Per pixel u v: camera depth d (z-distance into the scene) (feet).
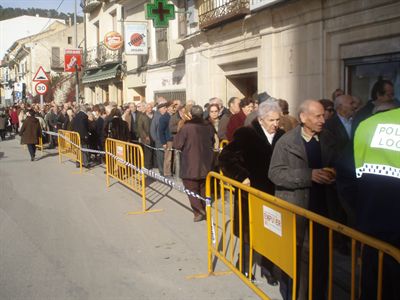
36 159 54.08
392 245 8.86
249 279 14.52
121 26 78.89
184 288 16.12
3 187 35.68
